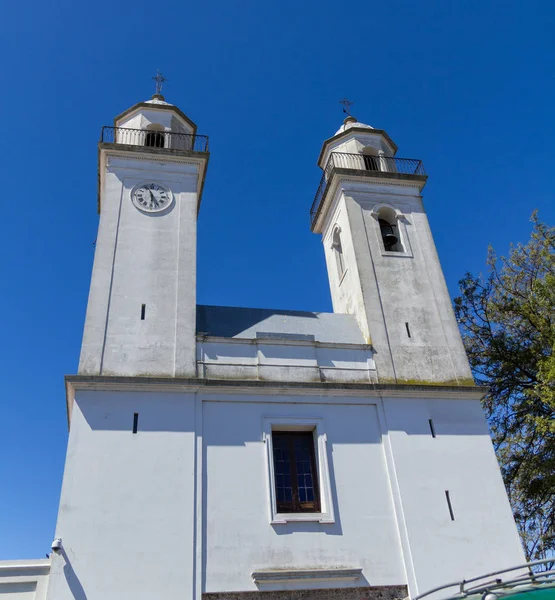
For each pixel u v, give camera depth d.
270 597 16.61
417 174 28.02
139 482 17.64
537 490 25.30
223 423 19.31
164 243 23.06
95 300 21.06
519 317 28.00
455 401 21.75
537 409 26.48
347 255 26.22
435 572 17.98
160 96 29.48
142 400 19.12
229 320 23.41
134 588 16.00
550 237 27.72
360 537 18.14
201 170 26.06
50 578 15.71
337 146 30.27
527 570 18.58
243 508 17.88
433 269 25.31
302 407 20.27
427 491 19.45
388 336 22.94
